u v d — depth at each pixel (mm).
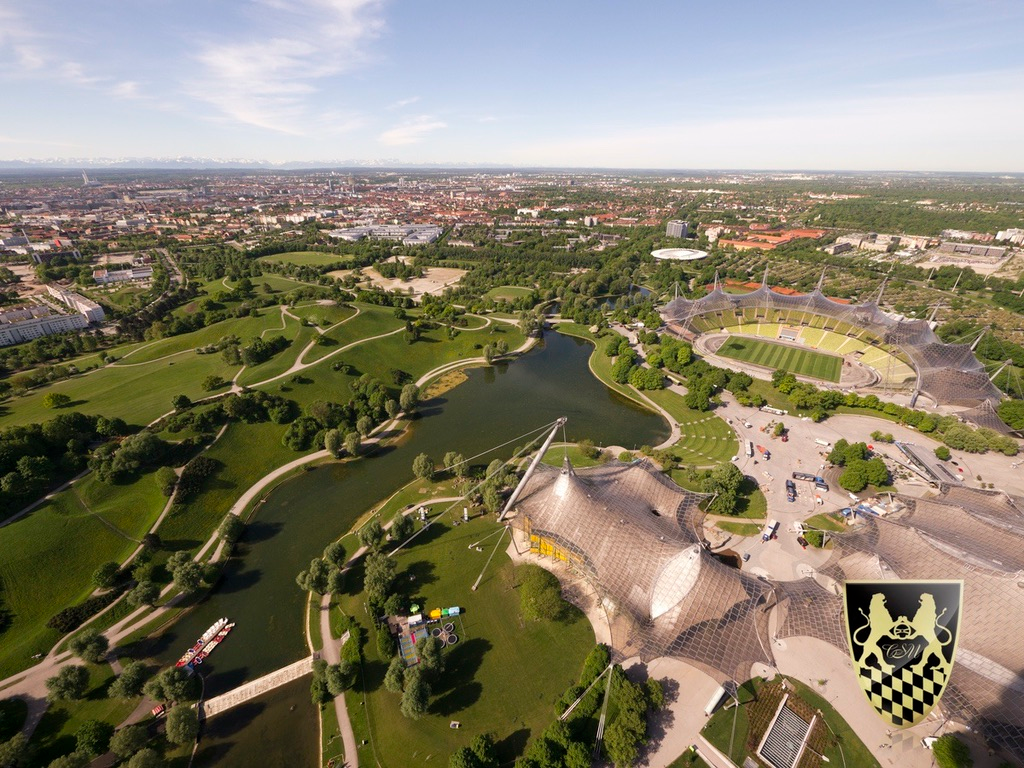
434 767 80750
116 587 113812
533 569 116062
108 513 129125
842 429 174875
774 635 99812
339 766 81875
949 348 199125
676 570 96500
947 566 95000
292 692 94188
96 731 83500
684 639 89000
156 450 145250
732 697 89000
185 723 84250
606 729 80750
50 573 113750
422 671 89312
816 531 121125
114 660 99750
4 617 104375
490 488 133375
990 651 84688
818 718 86062
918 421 170125
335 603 111375
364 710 89875
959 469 150000
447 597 110750
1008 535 103875
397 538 125688
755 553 120875
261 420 173000
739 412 187125
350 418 181875
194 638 105500
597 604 108250
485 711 88562
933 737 82688
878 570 101625
